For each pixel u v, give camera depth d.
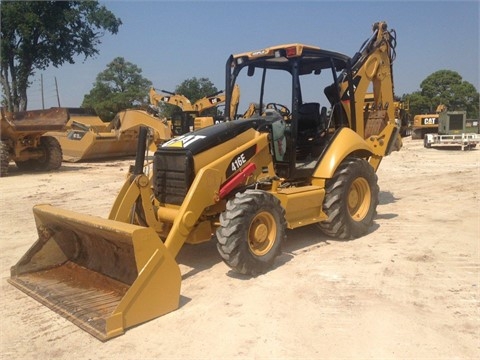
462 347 3.74
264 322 4.21
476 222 7.71
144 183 5.27
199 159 5.39
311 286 5.00
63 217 4.93
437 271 5.42
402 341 3.85
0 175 14.46
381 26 8.15
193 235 5.43
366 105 8.93
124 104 50.47
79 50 36.03
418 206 9.09
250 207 5.14
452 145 22.59
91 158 18.73
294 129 6.34
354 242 6.62
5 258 6.24
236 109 7.77
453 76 58.19
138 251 4.18
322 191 6.42
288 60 6.55
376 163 8.51
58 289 4.88
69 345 3.89
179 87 49.34
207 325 4.17
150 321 4.26
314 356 3.66
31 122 16.19
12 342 3.96
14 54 33.19
